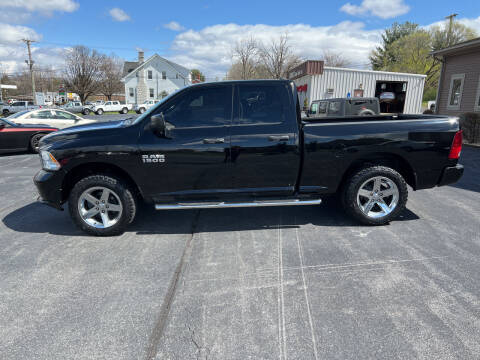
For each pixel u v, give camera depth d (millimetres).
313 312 2432
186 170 3748
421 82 21172
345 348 2072
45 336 2211
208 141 3686
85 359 2008
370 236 3787
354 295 2635
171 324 2320
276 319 2359
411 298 2580
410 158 3906
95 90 54094
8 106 37906
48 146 3744
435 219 4312
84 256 3385
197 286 2801
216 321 2348
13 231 4086
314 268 3076
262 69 42219
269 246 3562
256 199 3914
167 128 3705
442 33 45438
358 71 20609
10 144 10070
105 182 3717
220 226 4184
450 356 1996
